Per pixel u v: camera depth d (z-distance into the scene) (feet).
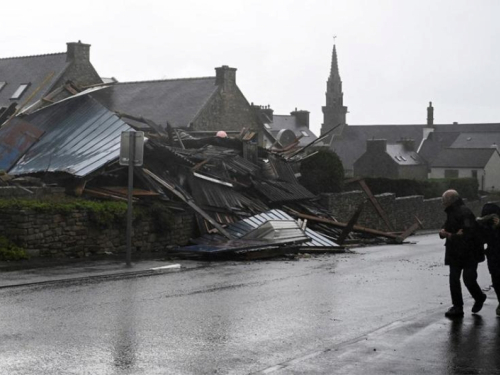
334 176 113.39
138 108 172.04
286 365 25.90
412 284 50.26
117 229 63.87
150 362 26.61
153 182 72.69
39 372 24.81
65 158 70.85
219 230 69.72
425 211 144.97
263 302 40.57
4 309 35.96
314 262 63.67
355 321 35.76
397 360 26.78
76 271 50.52
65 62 165.07
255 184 90.07
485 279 55.77
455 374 25.07
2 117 81.92
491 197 201.67
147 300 39.91
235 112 178.09
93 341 29.53
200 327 33.12
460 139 362.53
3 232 57.06
